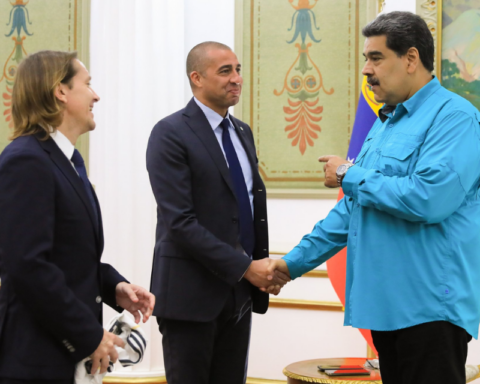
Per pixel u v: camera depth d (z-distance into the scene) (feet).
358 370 9.66
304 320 13.60
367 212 6.91
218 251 7.98
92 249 5.90
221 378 8.71
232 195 8.43
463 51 12.87
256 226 8.89
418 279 6.51
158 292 8.30
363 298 6.74
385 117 7.50
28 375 5.34
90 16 15.02
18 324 5.45
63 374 5.49
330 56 14.17
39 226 5.37
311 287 13.75
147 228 13.61
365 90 11.79
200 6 14.62
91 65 14.90
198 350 8.24
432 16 12.99
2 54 15.53
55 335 5.42
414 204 6.36
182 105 14.07
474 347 12.25
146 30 14.05
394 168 6.81
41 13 15.34
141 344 6.33
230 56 8.79
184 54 14.49
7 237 5.31
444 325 6.43
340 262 11.84
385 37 6.95
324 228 8.51
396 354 6.93
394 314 6.54
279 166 14.30
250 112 14.47
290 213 14.11
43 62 5.91
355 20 14.07
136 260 13.55
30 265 5.25
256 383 13.52
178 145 8.38
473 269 6.68
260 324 13.78
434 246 6.56
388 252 6.66
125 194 13.70
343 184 7.04
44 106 5.81
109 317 13.65
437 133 6.61
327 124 14.15
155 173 8.32
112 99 14.05
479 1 12.78
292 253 8.53
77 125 6.15
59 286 5.36
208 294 8.21
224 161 8.48
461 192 6.47
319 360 10.90
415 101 6.97
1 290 5.67
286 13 14.37
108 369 5.81
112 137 13.97
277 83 14.37
